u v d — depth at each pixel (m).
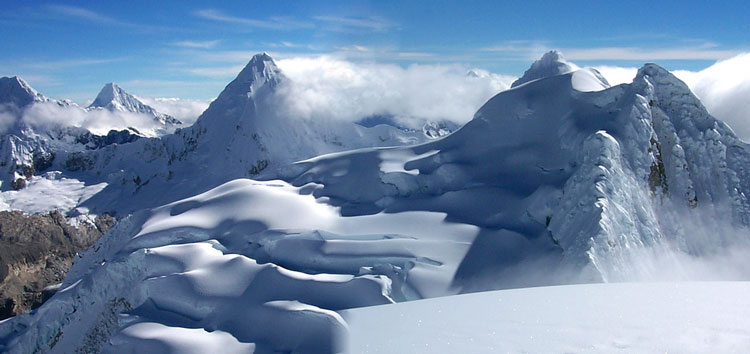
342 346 18.98
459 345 15.07
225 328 31.33
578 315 16.12
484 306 18.64
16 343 43.94
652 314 15.56
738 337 13.38
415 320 18.39
